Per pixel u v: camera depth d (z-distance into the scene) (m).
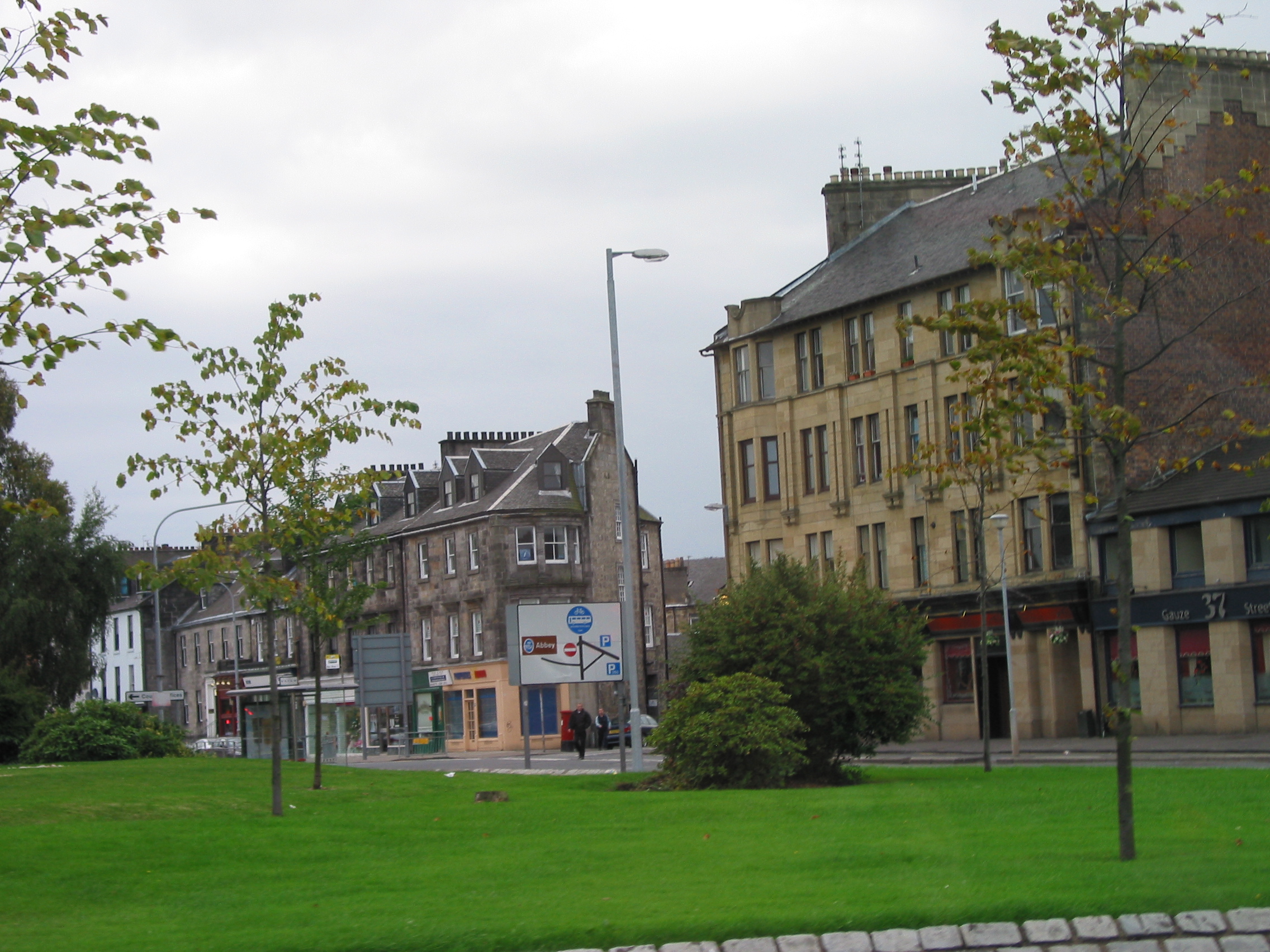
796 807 18.17
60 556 50.59
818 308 51.25
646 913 9.83
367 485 24.45
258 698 76.00
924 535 47.66
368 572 77.00
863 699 25.22
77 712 39.88
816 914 9.55
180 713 98.12
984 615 26.80
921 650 26.09
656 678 71.75
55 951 9.43
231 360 20.41
